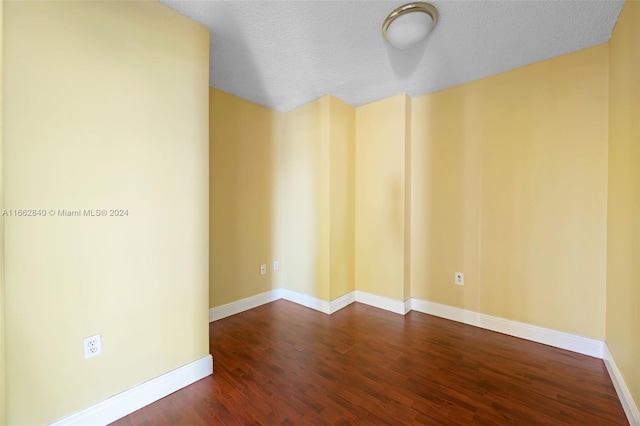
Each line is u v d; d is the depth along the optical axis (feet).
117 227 4.67
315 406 4.99
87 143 4.34
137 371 4.93
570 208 6.81
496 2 5.06
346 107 9.98
